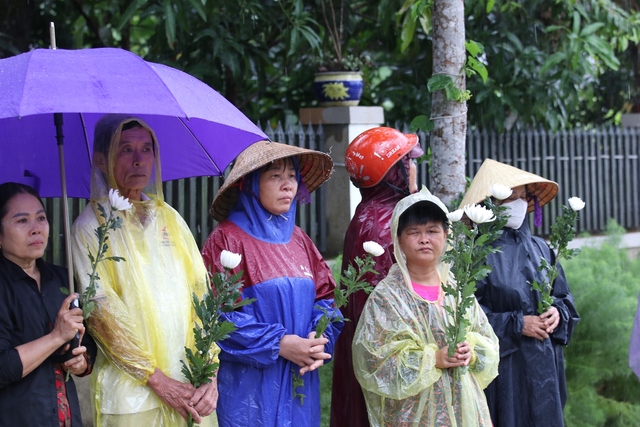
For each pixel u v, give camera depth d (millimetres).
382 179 4051
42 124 3404
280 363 3568
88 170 3562
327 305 3787
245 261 3592
